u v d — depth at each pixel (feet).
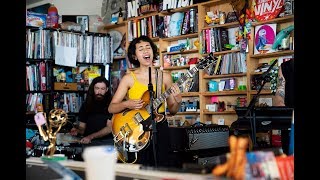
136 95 8.96
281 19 14.26
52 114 4.87
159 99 8.93
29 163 4.13
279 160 2.98
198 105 16.66
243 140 2.80
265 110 8.39
